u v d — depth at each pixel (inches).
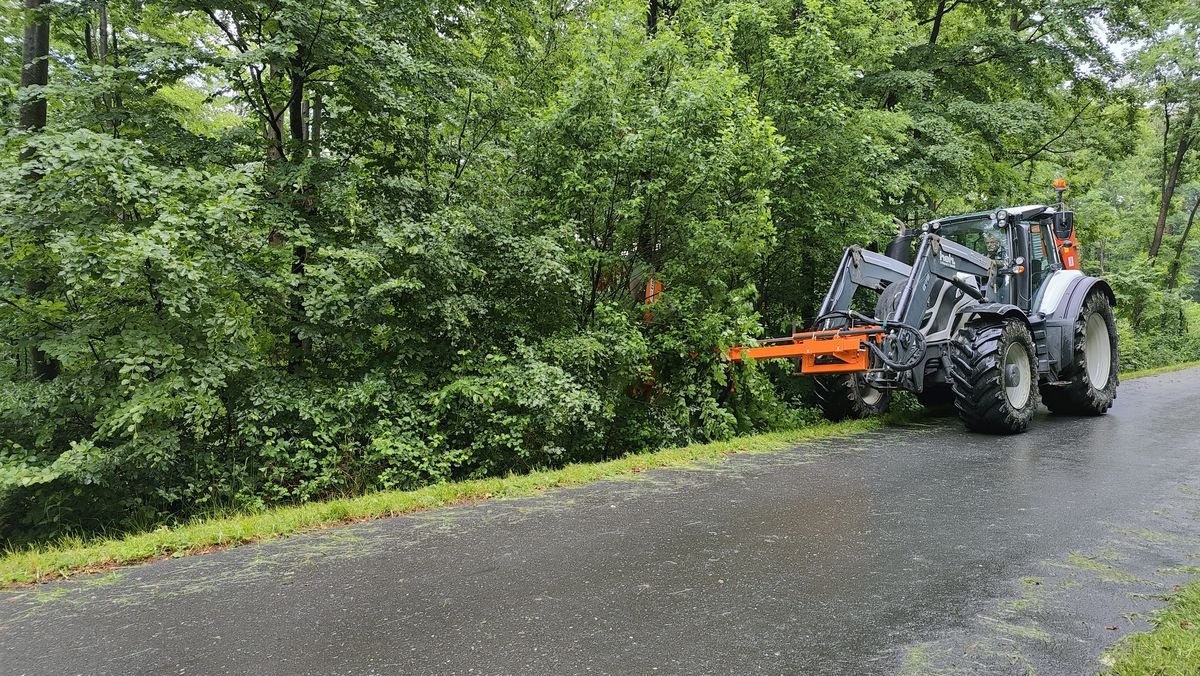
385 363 308.0
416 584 126.0
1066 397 347.9
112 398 249.3
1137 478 203.6
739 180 334.6
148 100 302.0
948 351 302.4
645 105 316.2
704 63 343.6
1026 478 205.3
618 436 335.0
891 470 220.4
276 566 139.3
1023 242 348.2
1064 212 374.0
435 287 305.4
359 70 293.3
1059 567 130.6
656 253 343.6
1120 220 1247.5
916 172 466.3
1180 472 211.0
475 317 323.0
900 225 391.2
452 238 303.4
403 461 282.8
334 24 284.0
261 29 297.0
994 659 93.4
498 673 90.7
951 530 154.6
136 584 131.2
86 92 276.5
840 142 392.8
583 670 91.0
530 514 174.6
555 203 332.8
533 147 334.6
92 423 262.8
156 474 259.0
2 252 265.4
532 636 102.2
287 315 295.7
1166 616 105.7
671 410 336.8
